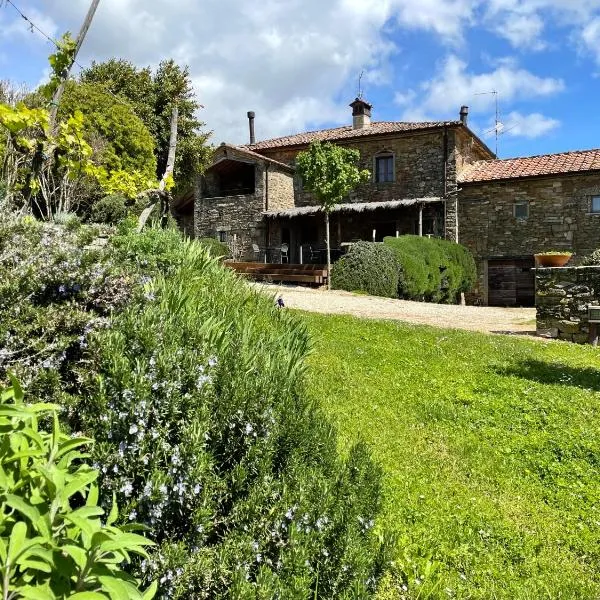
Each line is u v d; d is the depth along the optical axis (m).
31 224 3.43
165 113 22.80
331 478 2.52
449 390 6.54
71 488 1.28
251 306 4.18
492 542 3.61
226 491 2.11
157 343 2.28
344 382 6.38
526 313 16.55
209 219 26.64
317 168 19.86
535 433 5.43
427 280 19.47
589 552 3.62
